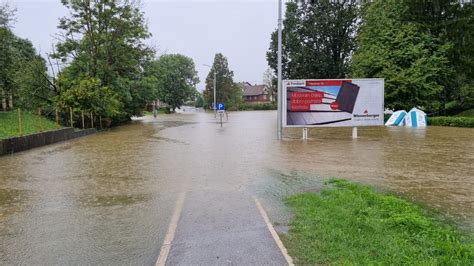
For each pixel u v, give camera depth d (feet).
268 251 12.83
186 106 376.89
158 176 27.76
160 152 42.16
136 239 14.61
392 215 16.10
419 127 79.87
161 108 271.49
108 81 94.73
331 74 139.03
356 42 129.80
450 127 79.20
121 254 13.19
